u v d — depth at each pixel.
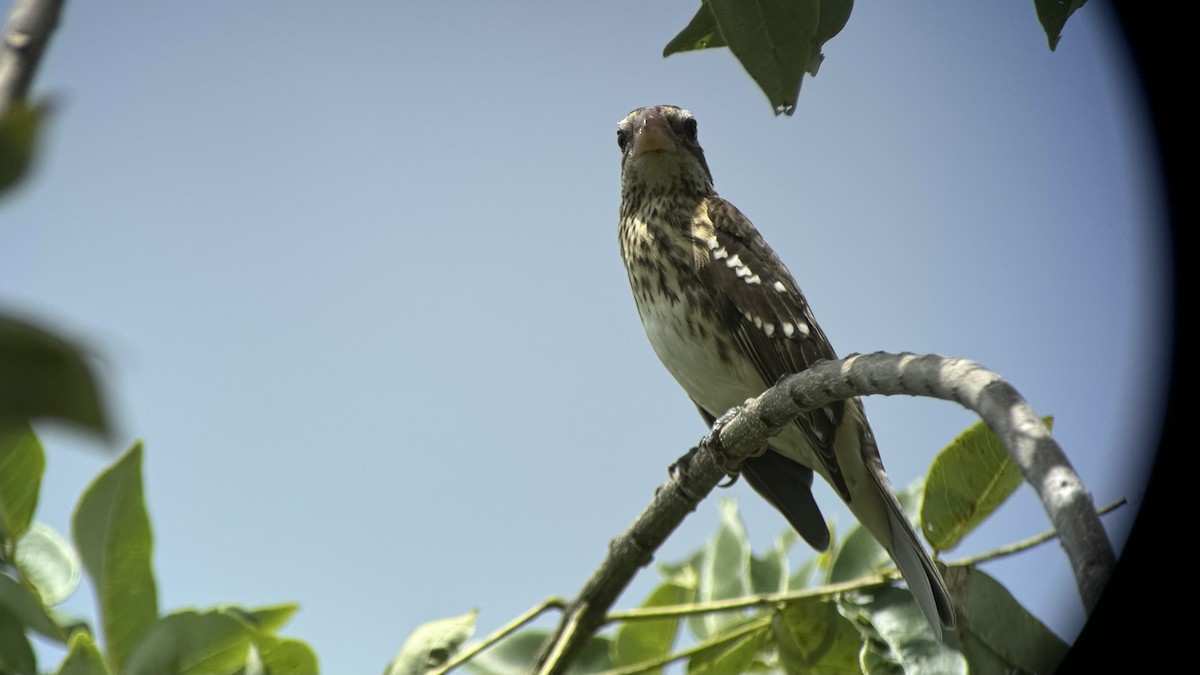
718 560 8.44
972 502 6.68
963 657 6.61
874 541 7.70
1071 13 5.73
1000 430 3.90
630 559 7.27
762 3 5.12
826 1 5.25
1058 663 6.38
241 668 5.76
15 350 1.52
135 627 5.64
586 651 8.02
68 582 6.11
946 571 6.68
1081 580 3.37
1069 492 3.56
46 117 1.65
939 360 4.52
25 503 5.34
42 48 4.29
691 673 7.71
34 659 5.40
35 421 1.52
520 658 8.07
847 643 7.22
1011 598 6.54
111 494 5.61
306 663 6.18
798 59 5.23
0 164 1.62
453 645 6.84
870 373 5.17
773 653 7.69
